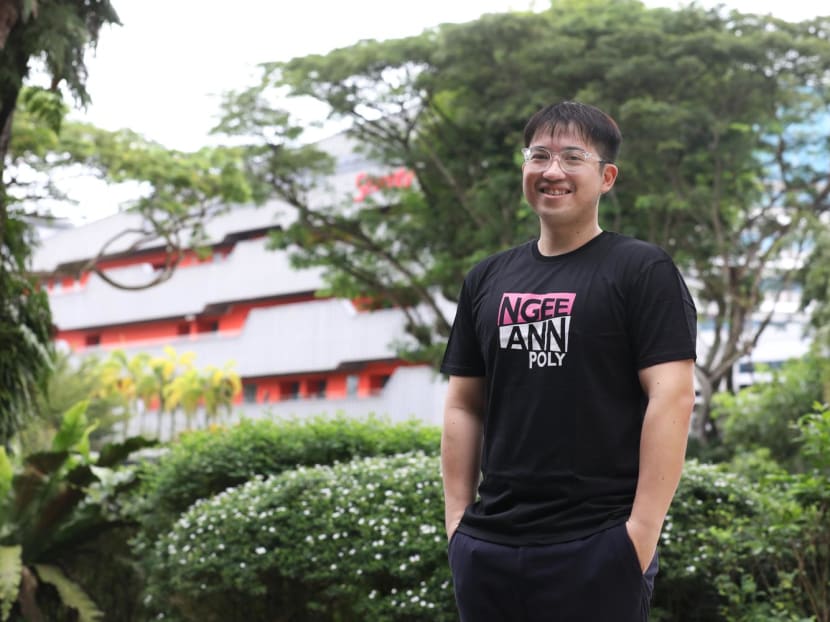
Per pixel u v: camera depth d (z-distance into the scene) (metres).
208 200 26.89
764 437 19.39
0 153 7.47
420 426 8.30
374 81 23.52
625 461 2.49
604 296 2.54
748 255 23.50
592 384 2.50
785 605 5.30
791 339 41.75
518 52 21.83
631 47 21.28
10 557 7.13
